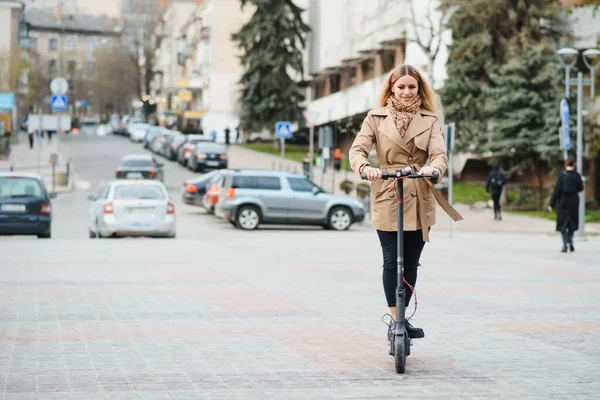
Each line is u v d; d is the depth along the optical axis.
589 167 49.91
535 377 8.65
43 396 7.78
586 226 39.81
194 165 71.12
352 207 37.91
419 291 15.68
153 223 29.48
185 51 137.75
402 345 8.65
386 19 68.12
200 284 16.48
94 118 199.62
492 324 11.95
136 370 8.89
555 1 51.81
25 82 113.31
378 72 75.38
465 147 52.59
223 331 11.26
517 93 46.28
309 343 10.42
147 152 95.00
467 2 51.22
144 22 195.62
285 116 85.38
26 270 18.69
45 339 10.62
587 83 33.44
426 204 8.87
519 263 21.53
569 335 11.11
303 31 85.38
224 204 37.28
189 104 134.50
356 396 7.82
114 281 16.83
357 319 12.30
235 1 116.69
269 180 37.56
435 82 60.41
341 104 80.00
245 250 25.03
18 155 85.25
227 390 8.04
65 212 45.47
